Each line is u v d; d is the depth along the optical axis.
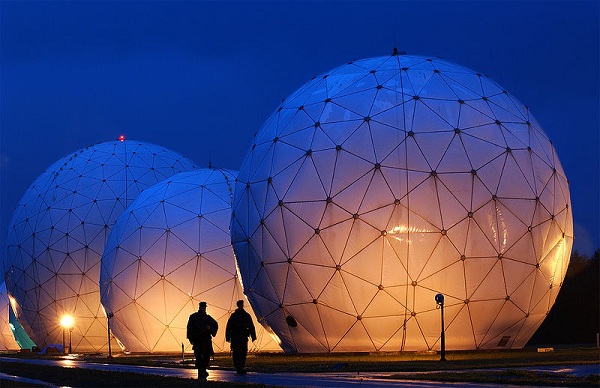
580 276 60.97
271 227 37.41
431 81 38.06
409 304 35.19
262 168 38.97
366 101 37.38
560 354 34.53
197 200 50.00
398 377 21.62
